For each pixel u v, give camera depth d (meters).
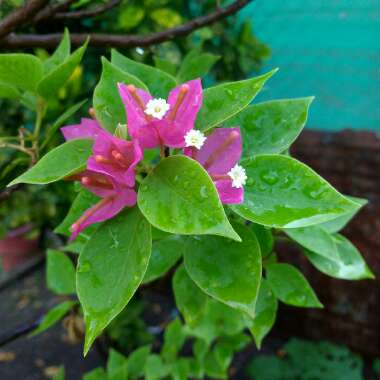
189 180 0.15
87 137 0.17
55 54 0.24
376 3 0.59
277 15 0.65
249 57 0.63
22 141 0.25
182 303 0.22
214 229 0.14
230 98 0.17
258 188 0.17
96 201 0.20
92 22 0.45
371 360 0.72
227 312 0.45
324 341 0.72
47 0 0.24
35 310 0.86
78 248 0.25
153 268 0.22
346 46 0.63
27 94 0.26
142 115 0.16
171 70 0.31
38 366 0.76
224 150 0.17
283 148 0.19
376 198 0.67
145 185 0.15
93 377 0.44
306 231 0.21
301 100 0.19
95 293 0.15
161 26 0.49
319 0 0.62
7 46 0.29
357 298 0.71
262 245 0.21
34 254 0.97
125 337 0.64
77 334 0.39
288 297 0.22
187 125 0.16
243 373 0.74
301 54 0.66
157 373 0.46
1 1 0.33
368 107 0.65
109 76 0.18
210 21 0.30
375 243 0.67
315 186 0.16
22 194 0.67
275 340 0.80
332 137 0.69
